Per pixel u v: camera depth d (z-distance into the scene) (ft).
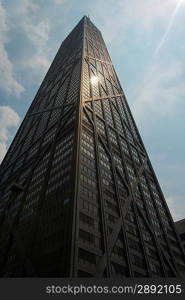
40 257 160.45
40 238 175.11
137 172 287.69
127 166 279.49
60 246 151.23
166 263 214.07
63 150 237.45
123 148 302.25
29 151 333.42
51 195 201.98
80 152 214.07
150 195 278.87
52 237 164.25
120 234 187.62
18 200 252.62
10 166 362.12
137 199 245.86
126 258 173.68
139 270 177.37
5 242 211.00
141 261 187.73
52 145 270.46
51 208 189.06
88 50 481.05
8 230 221.46
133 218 217.36
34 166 276.41
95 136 255.50
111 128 309.42
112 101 384.06
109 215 191.62
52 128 307.58
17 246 192.13
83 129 247.91
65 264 137.49
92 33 598.34
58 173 216.13
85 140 236.43
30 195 238.27
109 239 171.94
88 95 328.70
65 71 452.35
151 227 232.94
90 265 145.28
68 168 205.26
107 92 394.32
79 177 190.08
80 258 143.02
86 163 211.41
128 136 345.51
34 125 399.24
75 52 487.20
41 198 210.38
